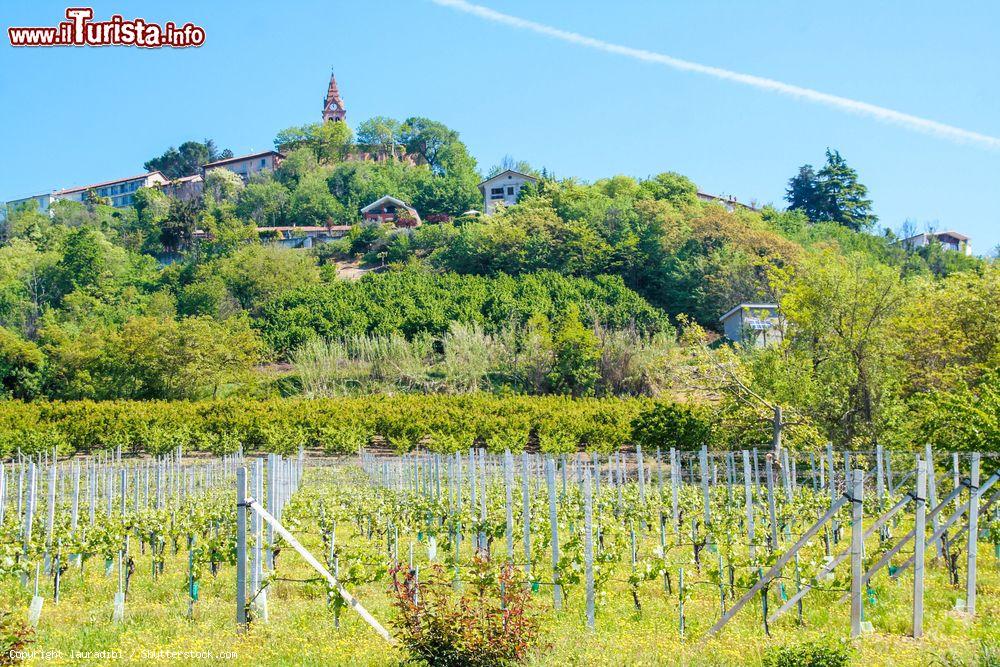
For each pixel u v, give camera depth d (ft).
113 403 140.26
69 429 126.62
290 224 383.86
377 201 377.30
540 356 164.45
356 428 124.77
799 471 93.91
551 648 32.37
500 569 35.53
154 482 87.35
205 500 69.87
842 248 282.97
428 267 271.28
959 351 94.63
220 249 313.53
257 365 182.29
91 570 55.31
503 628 31.22
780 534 58.03
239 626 36.11
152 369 163.12
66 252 283.79
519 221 274.16
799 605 39.81
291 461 86.58
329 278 276.00
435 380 164.86
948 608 41.60
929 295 102.22
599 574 42.27
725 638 36.04
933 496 49.44
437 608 32.04
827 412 93.45
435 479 76.13
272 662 32.22
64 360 172.86
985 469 57.77
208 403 136.56
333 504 68.13
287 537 36.32
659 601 44.73
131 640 35.53
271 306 223.71
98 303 264.52
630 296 229.66
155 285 286.05
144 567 56.44
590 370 157.38
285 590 45.88
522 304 210.18
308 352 173.27
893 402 90.27
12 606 43.06
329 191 415.03
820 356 99.14
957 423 63.00
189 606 41.39
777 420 86.48
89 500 66.44
